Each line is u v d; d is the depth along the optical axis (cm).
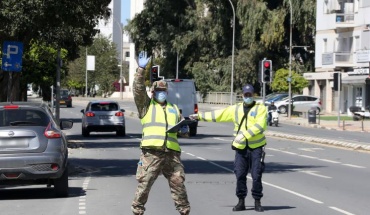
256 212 2103
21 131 2300
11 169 2262
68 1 3178
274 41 11769
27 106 2392
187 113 6284
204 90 13625
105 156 4222
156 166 1722
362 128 7644
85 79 18812
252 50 12344
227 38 13000
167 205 2239
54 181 2395
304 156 4250
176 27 13312
